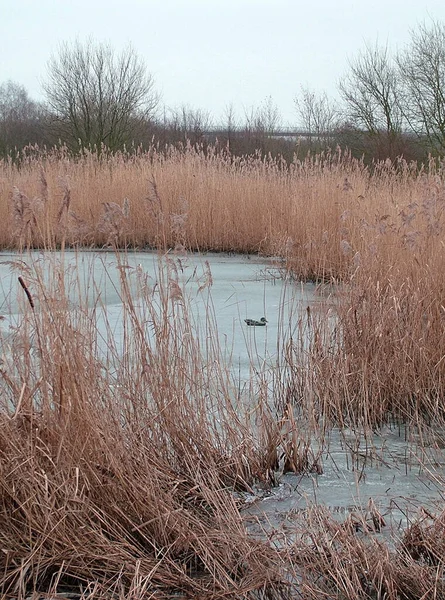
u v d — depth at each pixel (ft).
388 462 15.15
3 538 10.90
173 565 10.80
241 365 20.26
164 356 14.29
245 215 45.93
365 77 93.40
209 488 13.44
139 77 103.14
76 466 11.54
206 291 31.14
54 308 12.48
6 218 44.52
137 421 13.44
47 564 10.71
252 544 11.18
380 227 22.21
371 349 18.42
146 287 15.11
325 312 19.49
